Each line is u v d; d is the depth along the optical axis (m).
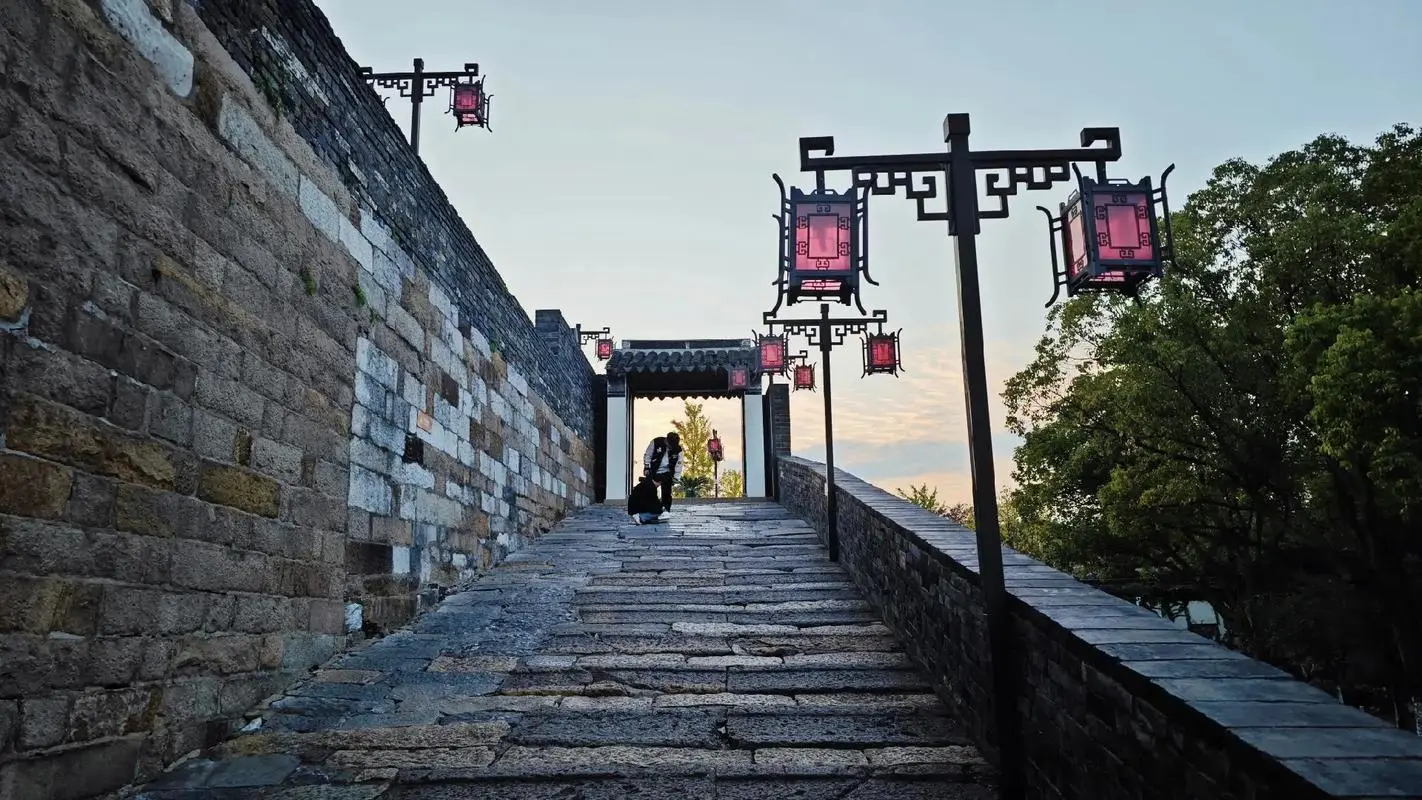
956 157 4.52
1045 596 4.19
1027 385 20.48
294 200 6.01
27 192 3.64
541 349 13.74
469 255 10.10
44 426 3.68
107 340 4.09
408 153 8.23
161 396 4.47
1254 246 16.64
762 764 4.65
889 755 4.75
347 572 6.65
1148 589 21.89
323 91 6.53
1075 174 4.36
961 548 5.60
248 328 5.35
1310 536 17.58
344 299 6.75
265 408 5.52
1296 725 2.43
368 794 4.29
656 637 7.09
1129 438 19.05
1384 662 16.55
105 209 4.11
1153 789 2.84
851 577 8.95
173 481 4.55
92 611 3.94
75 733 3.81
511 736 5.05
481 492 10.06
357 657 6.43
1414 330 12.24
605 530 13.25
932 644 5.84
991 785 4.39
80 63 3.98
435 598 8.34
